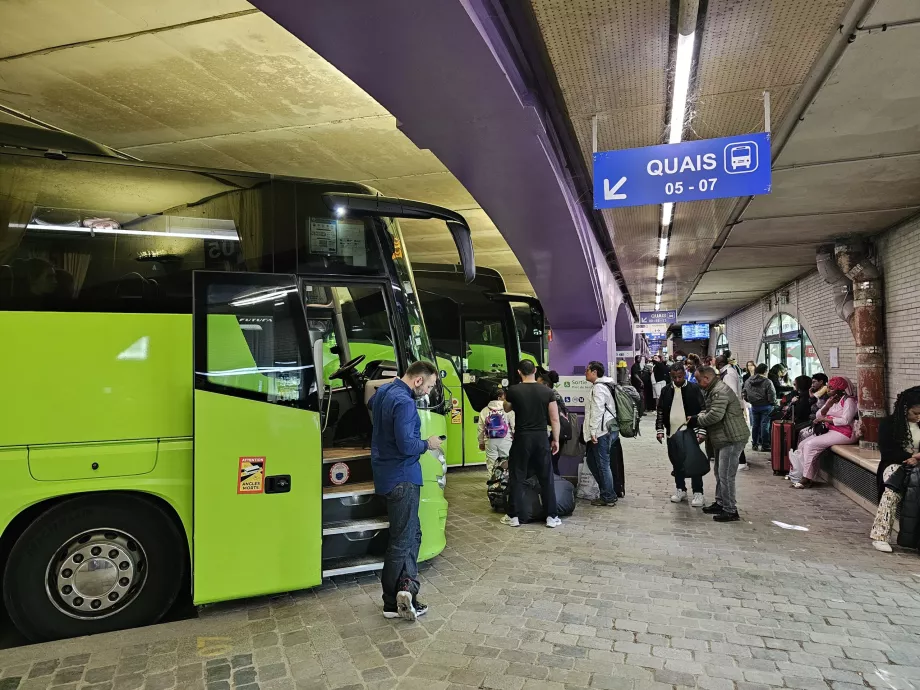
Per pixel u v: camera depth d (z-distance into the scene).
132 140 7.46
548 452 6.62
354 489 5.07
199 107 6.52
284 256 4.95
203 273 4.45
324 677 3.45
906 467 5.65
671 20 3.86
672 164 5.27
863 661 3.61
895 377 9.30
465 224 5.36
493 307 10.80
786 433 9.45
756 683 3.37
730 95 4.95
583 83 4.69
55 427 4.09
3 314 4.07
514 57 4.44
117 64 5.57
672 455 7.68
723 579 4.98
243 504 4.38
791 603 4.48
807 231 9.73
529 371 6.69
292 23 3.51
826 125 5.55
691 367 15.63
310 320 6.90
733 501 6.80
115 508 4.24
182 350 4.46
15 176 4.35
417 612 4.24
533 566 5.30
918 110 5.23
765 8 3.72
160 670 3.55
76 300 4.27
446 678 3.43
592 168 5.79
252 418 4.44
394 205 5.04
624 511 7.31
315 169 8.65
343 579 5.04
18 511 3.97
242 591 4.35
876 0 3.66
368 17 3.45
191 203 4.74
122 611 4.21
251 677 3.46
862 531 6.38
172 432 4.37
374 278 5.30
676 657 3.66
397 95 4.39
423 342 5.71
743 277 15.64
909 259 8.88
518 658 3.65
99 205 4.50
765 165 5.05
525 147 5.24
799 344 16.30
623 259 12.20
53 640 4.04
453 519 6.95
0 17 4.79
